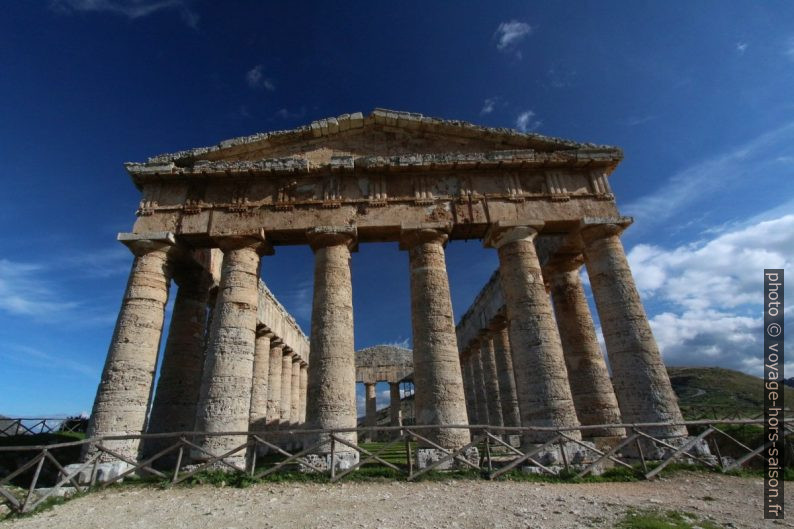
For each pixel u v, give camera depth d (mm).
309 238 17859
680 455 13734
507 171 19219
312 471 13000
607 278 17531
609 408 18781
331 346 15977
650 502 9523
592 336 20500
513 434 25484
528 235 18094
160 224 17797
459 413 15102
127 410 14711
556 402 15273
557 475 12641
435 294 16969
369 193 18594
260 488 11625
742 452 14766
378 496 10469
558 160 18922
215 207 18188
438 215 18188
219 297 16984
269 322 27719
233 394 15250
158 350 16625
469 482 11922
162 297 17125
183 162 18781
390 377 47750
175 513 9375
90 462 12664
